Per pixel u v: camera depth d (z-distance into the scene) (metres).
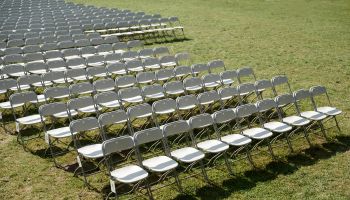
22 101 8.73
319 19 22.91
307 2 28.81
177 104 8.80
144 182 7.12
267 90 11.77
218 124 9.44
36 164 7.61
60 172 7.37
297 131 9.17
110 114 7.78
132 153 8.08
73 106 8.44
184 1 29.92
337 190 6.94
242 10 26.23
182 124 7.43
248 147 8.43
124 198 6.64
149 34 18.80
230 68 13.69
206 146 7.39
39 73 11.45
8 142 8.45
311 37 18.48
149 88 9.66
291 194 6.82
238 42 17.47
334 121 9.68
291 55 15.43
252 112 8.40
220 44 17.09
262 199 6.66
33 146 8.30
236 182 7.16
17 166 7.52
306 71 13.51
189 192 6.85
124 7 26.70
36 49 13.02
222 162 7.82
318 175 7.39
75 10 20.80
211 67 11.69
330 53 15.75
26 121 8.21
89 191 6.82
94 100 8.86
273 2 29.17
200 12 25.34
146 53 13.06
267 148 8.39
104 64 12.30
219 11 25.84
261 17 23.67
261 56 15.27
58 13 19.73
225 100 10.55
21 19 17.89
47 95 9.18
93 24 17.56
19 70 10.92
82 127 7.39
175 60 12.47
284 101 8.90
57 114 8.63
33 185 6.95
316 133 9.09
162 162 6.74
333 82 12.45
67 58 12.62
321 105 10.67
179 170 7.55
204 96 9.13
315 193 6.85
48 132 7.66
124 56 12.66
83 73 10.87
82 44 13.95
